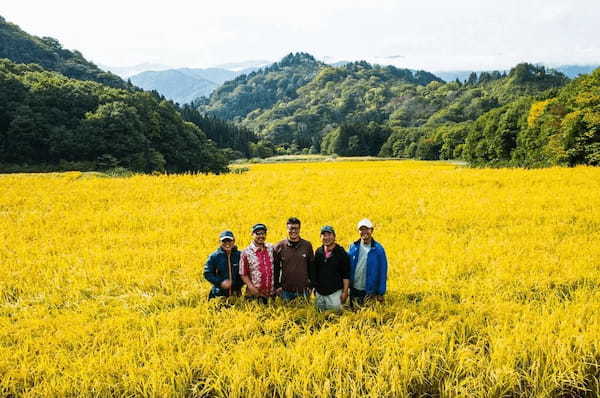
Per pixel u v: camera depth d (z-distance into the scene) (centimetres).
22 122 6694
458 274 935
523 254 1041
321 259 725
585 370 573
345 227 1448
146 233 1430
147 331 688
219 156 9131
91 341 666
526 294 825
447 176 2773
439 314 714
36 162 6950
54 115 7275
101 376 557
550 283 860
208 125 15475
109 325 706
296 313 723
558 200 1756
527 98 8562
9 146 6762
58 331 682
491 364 571
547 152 5184
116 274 973
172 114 9150
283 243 754
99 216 1733
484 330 659
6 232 1471
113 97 8112
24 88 7494
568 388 562
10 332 698
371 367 574
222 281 763
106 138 7069
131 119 7381
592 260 966
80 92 7825
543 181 2394
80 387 543
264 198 2138
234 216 1702
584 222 1390
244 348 629
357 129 15950
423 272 948
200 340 648
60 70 15462
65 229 1538
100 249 1218
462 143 11131
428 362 576
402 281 897
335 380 549
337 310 735
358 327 688
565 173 2641
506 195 1986
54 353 629
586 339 602
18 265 1066
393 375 544
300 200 2042
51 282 938
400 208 1753
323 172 3344
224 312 737
